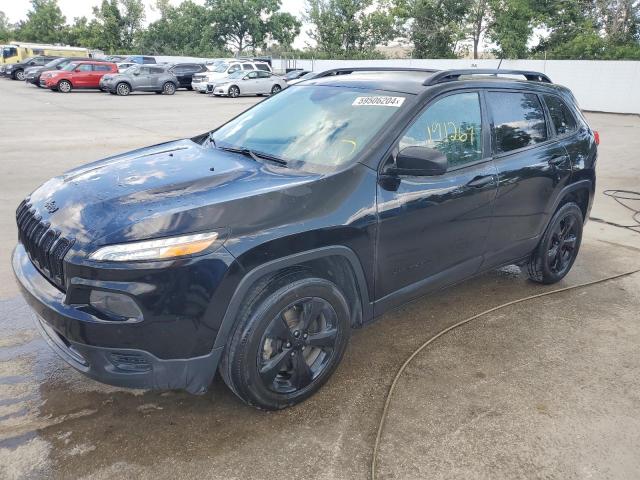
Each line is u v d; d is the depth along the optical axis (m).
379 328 4.02
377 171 3.13
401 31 41.53
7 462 2.54
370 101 3.54
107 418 2.89
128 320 2.43
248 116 4.10
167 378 2.59
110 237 2.45
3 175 8.46
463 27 38.47
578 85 25.39
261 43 68.25
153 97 26.31
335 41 50.03
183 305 2.48
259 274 2.66
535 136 4.30
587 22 33.19
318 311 2.95
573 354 3.74
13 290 4.38
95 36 67.12
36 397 3.04
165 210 2.57
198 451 2.67
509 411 3.08
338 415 2.99
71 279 2.47
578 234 4.98
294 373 2.96
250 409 3.01
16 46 45.31
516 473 2.62
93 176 3.10
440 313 4.30
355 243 3.00
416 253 3.39
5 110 17.94
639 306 4.55
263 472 2.55
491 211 3.84
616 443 2.85
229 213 2.62
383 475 2.56
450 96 3.61
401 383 3.31
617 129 17.77
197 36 69.75
